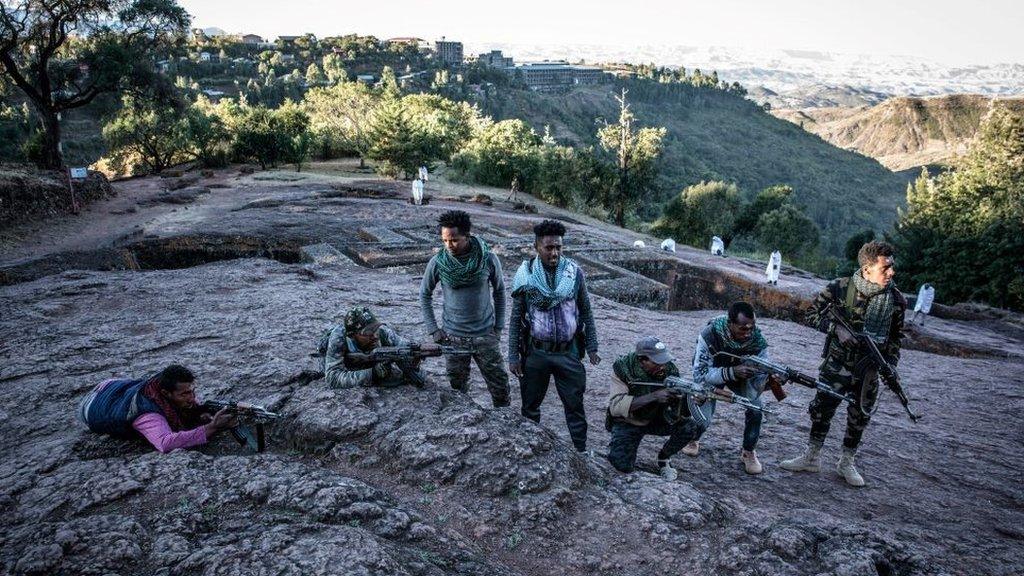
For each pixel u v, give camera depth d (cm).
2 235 2427
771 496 504
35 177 2938
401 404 453
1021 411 845
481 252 469
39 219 2730
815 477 558
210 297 989
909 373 1034
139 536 295
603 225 3953
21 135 11725
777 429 684
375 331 468
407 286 1218
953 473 606
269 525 304
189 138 6638
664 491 397
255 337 739
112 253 1609
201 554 277
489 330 491
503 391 512
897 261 3219
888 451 651
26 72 4434
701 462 570
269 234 1950
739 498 489
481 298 484
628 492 398
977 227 2784
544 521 356
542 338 472
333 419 430
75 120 14988
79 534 290
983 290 2719
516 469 388
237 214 2511
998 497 558
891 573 337
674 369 462
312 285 1142
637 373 457
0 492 353
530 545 340
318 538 281
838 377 520
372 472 395
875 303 497
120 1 4281
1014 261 2641
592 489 399
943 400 878
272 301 955
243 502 330
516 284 472
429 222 2258
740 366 494
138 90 4797
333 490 332
